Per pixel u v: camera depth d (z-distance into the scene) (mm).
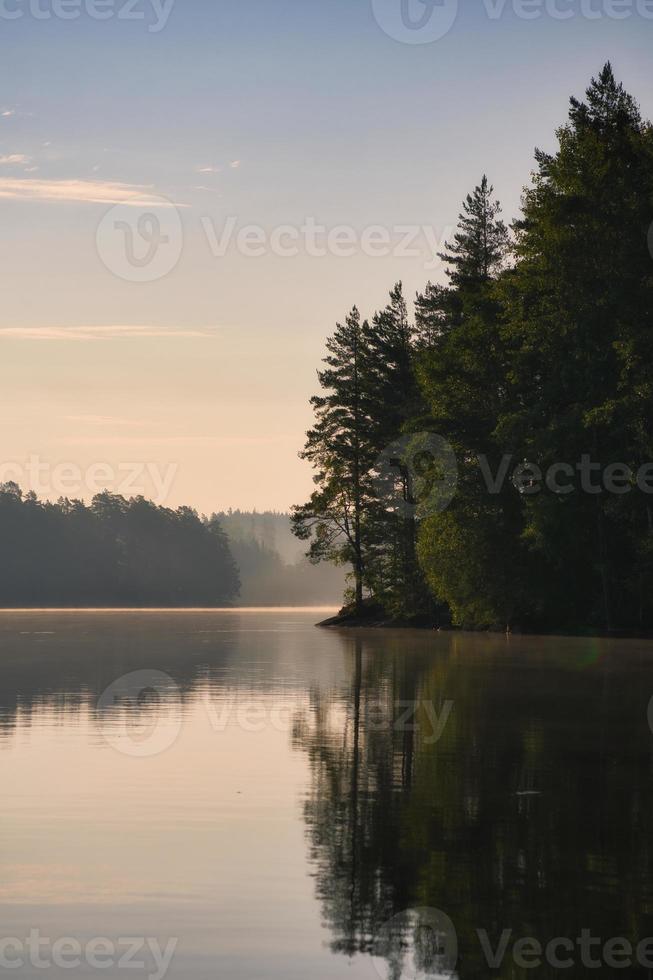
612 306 56875
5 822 12375
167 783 14703
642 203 56312
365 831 12062
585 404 57344
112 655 42250
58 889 9859
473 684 29797
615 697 26188
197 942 8594
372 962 8219
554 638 60438
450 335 70562
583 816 12852
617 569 62406
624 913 9242
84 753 17156
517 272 66188
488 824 12453
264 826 12297
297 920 9086
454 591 68312
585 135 57969
